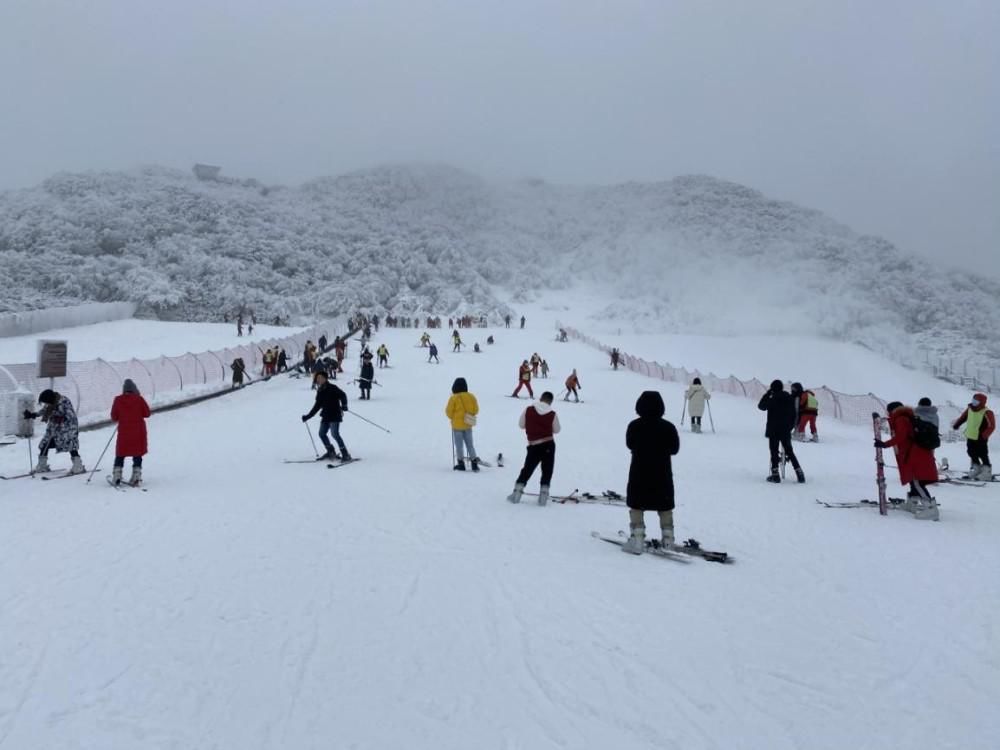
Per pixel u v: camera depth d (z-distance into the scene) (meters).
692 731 4.27
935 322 130.00
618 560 7.84
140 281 99.44
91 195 138.38
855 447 19.53
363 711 4.45
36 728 4.19
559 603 6.43
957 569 7.70
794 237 174.38
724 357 87.94
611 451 17.17
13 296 88.31
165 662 5.10
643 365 45.69
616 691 4.76
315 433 18.94
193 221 136.88
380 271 131.50
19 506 10.27
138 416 11.89
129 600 6.34
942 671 5.15
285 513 9.93
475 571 7.36
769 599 6.64
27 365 18.97
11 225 125.12
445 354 53.25
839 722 4.41
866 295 138.25
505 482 12.77
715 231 179.00
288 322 98.94
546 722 4.34
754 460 16.61
